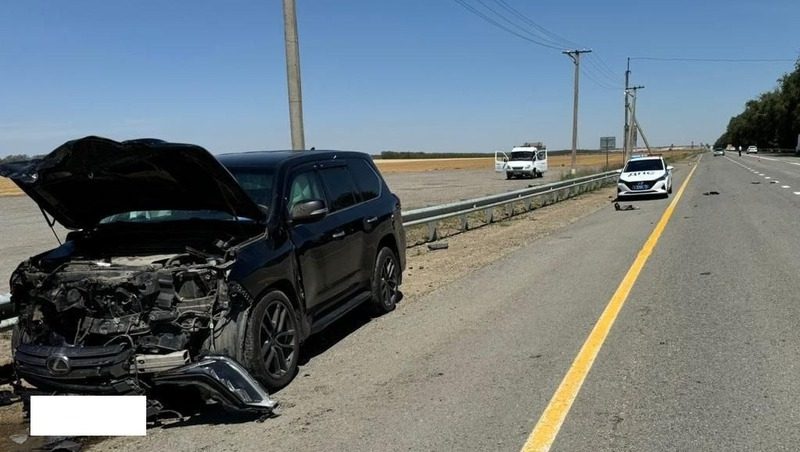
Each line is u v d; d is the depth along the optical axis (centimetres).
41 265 504
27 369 457
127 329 448
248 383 457
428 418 452
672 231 1434
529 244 1355
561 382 510
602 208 2238
